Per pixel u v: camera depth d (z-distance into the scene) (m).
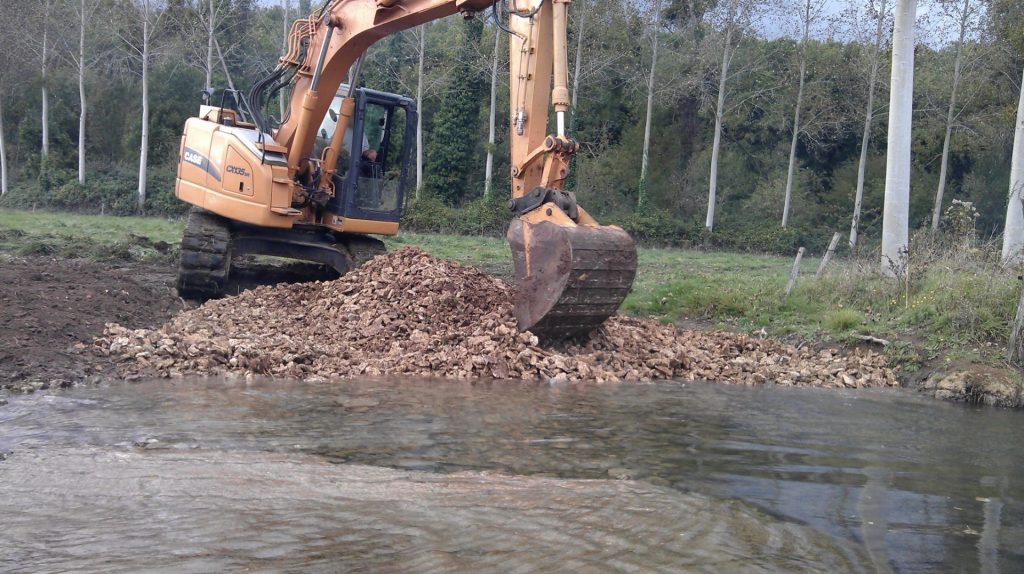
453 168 42.66
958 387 9.20
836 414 7.73
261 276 14.90
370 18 11.86
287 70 13.41
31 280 11.58
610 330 10.59
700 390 8.75
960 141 38.19
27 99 49.19
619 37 40.12
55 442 5.55
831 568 3.80
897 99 14.52
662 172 45.44
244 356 8.56
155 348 8.66
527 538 3.96
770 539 4.14
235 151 12.94
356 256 13.60
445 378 8.70
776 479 5.30
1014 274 11.67
